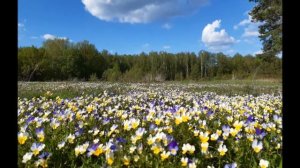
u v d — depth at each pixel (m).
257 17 32.44
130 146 3.30
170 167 2.82
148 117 4.65
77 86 17.47
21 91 12.44
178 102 8.59
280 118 4.42
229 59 88.38
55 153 3.21
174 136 3.83
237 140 3.46
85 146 3.20
